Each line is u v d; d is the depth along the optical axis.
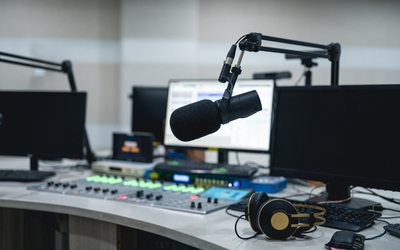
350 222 0.94
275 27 4.45
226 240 0.87
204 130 0.88
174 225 0.99
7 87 4.07
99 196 1.30
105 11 4.33
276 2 4.43
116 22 4.34
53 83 4.25
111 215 1.10
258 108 0.91
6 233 1.62
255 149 1.57
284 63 4.43
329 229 0.94
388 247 0.81
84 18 4.30
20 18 4.16
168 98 1.81
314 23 4.45
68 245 1.41
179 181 1.57
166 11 4.26
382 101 1.07
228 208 1.15
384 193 1.40
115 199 1.27
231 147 1.62
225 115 0.89
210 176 1.49
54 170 1.93
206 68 4.42
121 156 1.93
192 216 1.07
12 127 1.85
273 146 1.29
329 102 1.18
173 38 4.28
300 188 1.53
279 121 1.30
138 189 1.42
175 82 1.80
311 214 0.90
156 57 4.28
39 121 1.82
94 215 1.14
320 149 1.19
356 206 1.17
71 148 1.77
